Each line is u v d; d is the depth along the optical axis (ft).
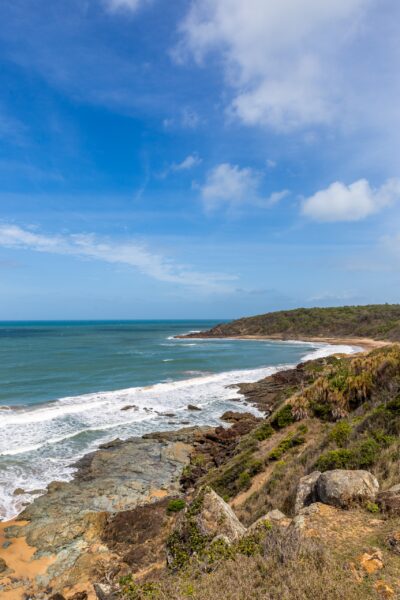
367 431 36.81
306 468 36.91
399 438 32.42
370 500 22.99
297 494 28.50
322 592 14.98
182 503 50.14
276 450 48.57
